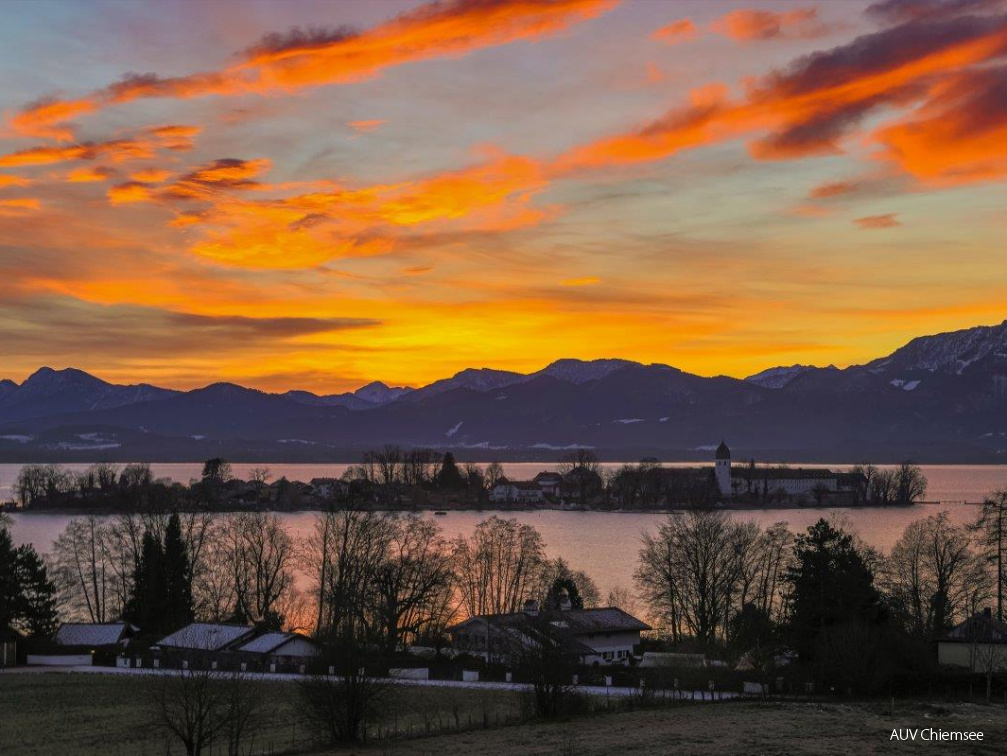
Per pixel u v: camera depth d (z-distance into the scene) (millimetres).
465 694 107125
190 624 142125
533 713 92625
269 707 100438
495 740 79688
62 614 174500
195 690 81688
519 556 179000
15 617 147875
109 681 117875
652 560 158375
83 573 192875
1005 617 146625
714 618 137375
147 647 138750
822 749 70625
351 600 122812
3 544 148375
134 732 90750
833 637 104125
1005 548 166625
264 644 128500
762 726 80750
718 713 88750
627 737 77938
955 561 143125
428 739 81938
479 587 171875
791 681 105812
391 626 131375
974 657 106812
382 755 75562
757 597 148625
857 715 85375
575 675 112750
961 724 80125
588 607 158750
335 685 85438
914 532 181375
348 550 158375
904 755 68250
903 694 100438
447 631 140500
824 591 112750
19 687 113812
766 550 163375
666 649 131875
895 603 128875
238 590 158375
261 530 186500
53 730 92250
